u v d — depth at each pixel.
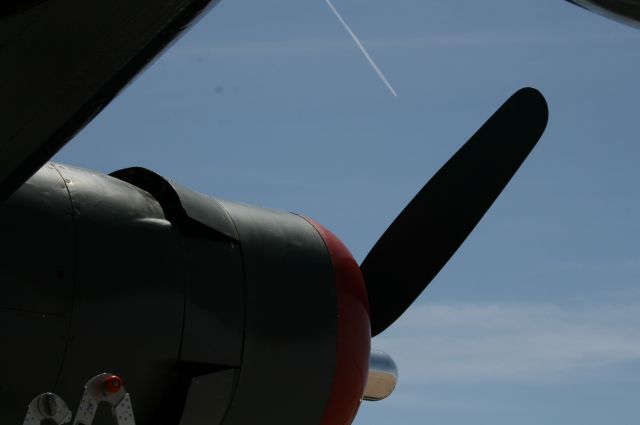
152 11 3.63
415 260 8.61
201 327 6.32
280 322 6.81
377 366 8.61
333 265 7.33
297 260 7.14
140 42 3.73
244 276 6.73
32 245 5.66
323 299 7.11
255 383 6.63
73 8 3.60
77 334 5.72
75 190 6.07
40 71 3.78
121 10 3.62
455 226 8.58
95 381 5.52
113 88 3.88
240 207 7.20
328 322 7.09
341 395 7.11
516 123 8.60
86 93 3.86
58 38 3.70
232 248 6.77
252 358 6.61
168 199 6.61
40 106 3.87
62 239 5.80
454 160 8.67
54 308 5.66
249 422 6.65
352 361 7.17
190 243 6.49
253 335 6.64
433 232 8.61
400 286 8.59
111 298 5.88
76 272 5.78
